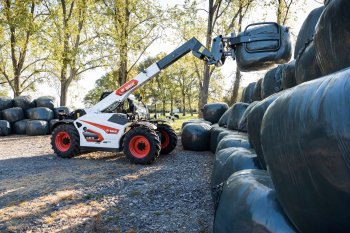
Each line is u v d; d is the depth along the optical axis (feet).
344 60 6.32
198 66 80.53
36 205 14.16
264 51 13.76
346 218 4.12
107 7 62.03
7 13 60.34
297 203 4.92
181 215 12.68
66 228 11.70
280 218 5.72
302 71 9.78
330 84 4.26
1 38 66.13
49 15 63.05
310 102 4.44
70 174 19.86
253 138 10.25
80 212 13.26
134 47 62.90
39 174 20.07
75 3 64.64
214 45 17.52
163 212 13.06
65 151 25.40
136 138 22.79
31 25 59.88
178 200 14.49
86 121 24.80
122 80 65.16
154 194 15.46
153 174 19.60
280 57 13.74
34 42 63.00
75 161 24.34
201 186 16.60
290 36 13.91
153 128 23.30
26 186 17.24
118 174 19.66
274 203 6.05
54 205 14.14
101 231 11.37
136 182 17.63
